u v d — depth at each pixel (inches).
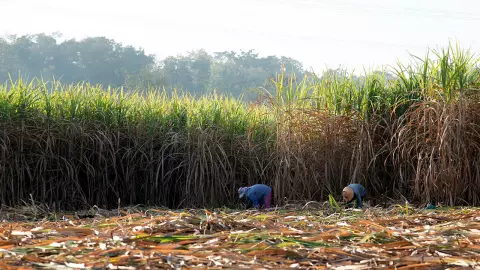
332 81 653.3
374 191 619.5
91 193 634.8
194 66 5802.2
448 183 563.5
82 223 393.1
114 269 219.1
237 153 661.3
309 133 622.5
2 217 520.7
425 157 573.9
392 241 283.7
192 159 636.7
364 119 629.6
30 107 633.6
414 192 582.2
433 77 607.5
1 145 589.3
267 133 689.0
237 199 647.1
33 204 555.5
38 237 293.0
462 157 573.6
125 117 670.5
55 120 628.7
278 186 604.4
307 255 248.7
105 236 281.9
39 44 5280.5
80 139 629.6
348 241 284.7
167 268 222.2
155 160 649.0
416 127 599.8
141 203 657.6
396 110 633.6
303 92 637.9
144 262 227.3
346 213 467.5
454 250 260.4
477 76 609.6
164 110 701.9
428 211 488.7
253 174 659.4
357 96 641.6
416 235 298.7
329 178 615.5
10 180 599.8
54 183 621.6
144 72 4141.2
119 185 652.1
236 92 4980.3
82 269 217.8
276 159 628.4
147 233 298.0
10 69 4913.9
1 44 4926.2
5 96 629.9
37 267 221.0
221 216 337.1
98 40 5319.9
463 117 564.4
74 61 5300.2
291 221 372.2
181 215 335.3
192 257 235.1
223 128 674.2
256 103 657.0
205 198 637.3
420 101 616.7
